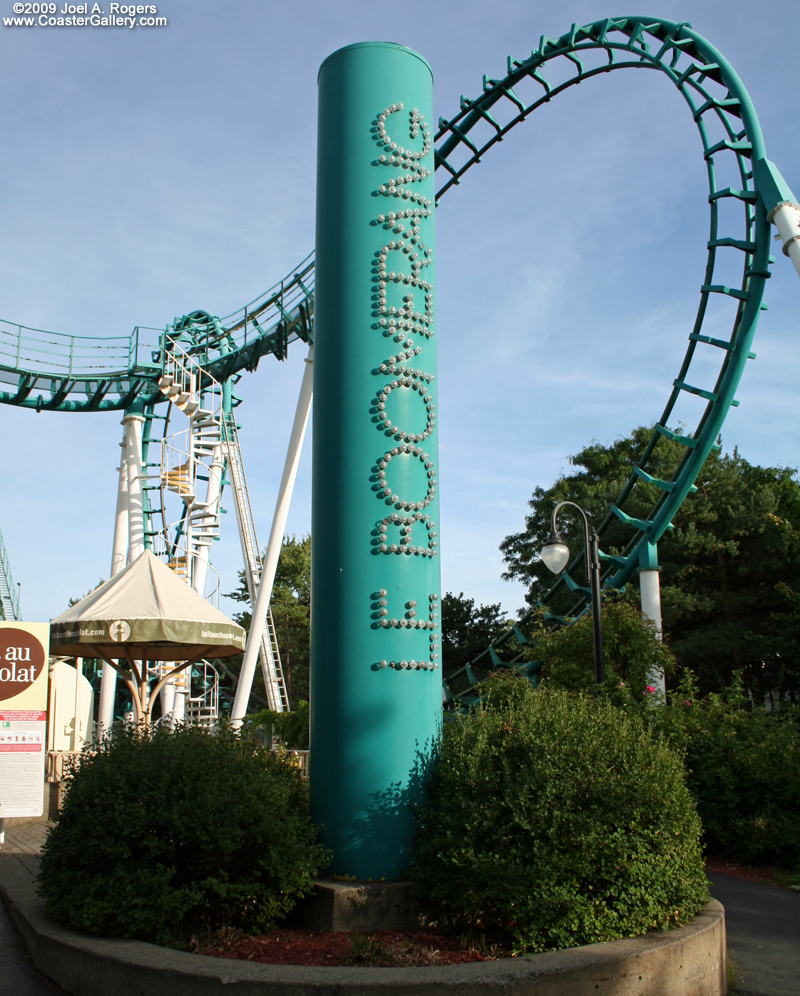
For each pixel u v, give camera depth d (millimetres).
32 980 5992
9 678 9922
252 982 4965
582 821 6121
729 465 30312
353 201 8453
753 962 6707
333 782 7312
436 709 7715
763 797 10867
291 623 54812
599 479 39844
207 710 27766
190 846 6324
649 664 16328
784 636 26234
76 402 28516
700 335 17906
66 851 6441
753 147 15688
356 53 8766
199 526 27109
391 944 6109
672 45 16672
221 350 27922
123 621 11266
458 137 19266
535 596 45406
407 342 8195
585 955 5332
